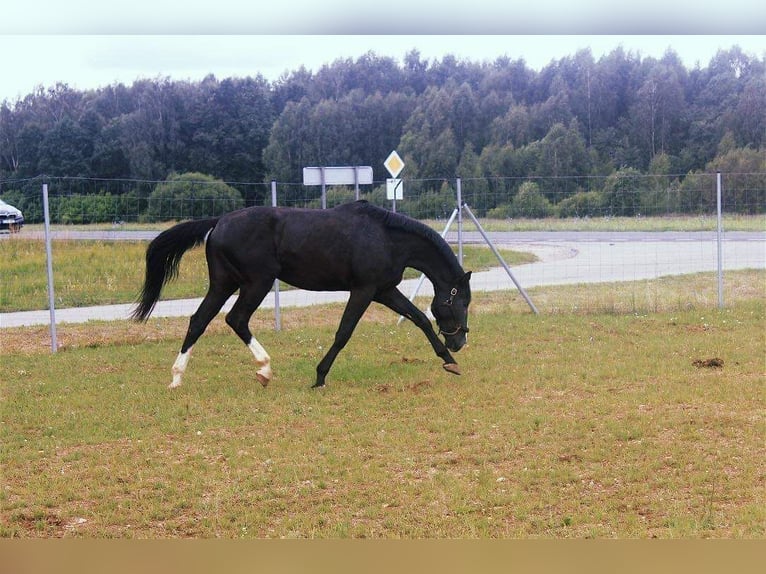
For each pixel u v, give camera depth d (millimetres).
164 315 15328
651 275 19438
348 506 5867
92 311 16078
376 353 11227
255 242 9172
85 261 20016
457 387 9125
